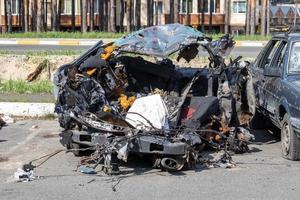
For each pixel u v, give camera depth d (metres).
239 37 33.81
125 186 7.72
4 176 8.28
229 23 59.12
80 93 8.96
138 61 10.52
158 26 9.69
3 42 29.80
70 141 8.95
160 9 64.44
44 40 30.09
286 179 8.11
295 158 9.16
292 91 9.12
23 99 14.89
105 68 9.59
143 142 8.29
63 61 18.84
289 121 9.12
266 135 11.51
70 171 8.54
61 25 64.62
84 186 7.71
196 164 8.89
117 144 8.27
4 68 18.91
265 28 43.34
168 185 7.77
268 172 8.52
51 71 18.70
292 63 9.95
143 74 10.59
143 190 7.52
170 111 9.20
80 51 21.42
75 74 9.17
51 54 20.12
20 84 17.02
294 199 7.12
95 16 58.09
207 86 10.22
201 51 10.35
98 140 8.52
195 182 7.93
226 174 8.38
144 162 9.06
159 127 8.60
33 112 13.58
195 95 10.25
